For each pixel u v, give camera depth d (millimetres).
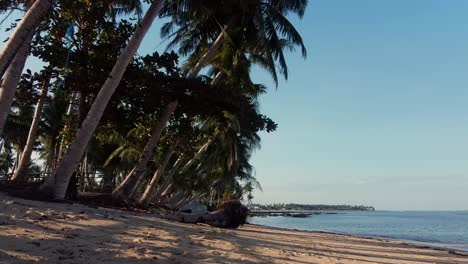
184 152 23891
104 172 37938
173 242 8008
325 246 13258
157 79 16500
